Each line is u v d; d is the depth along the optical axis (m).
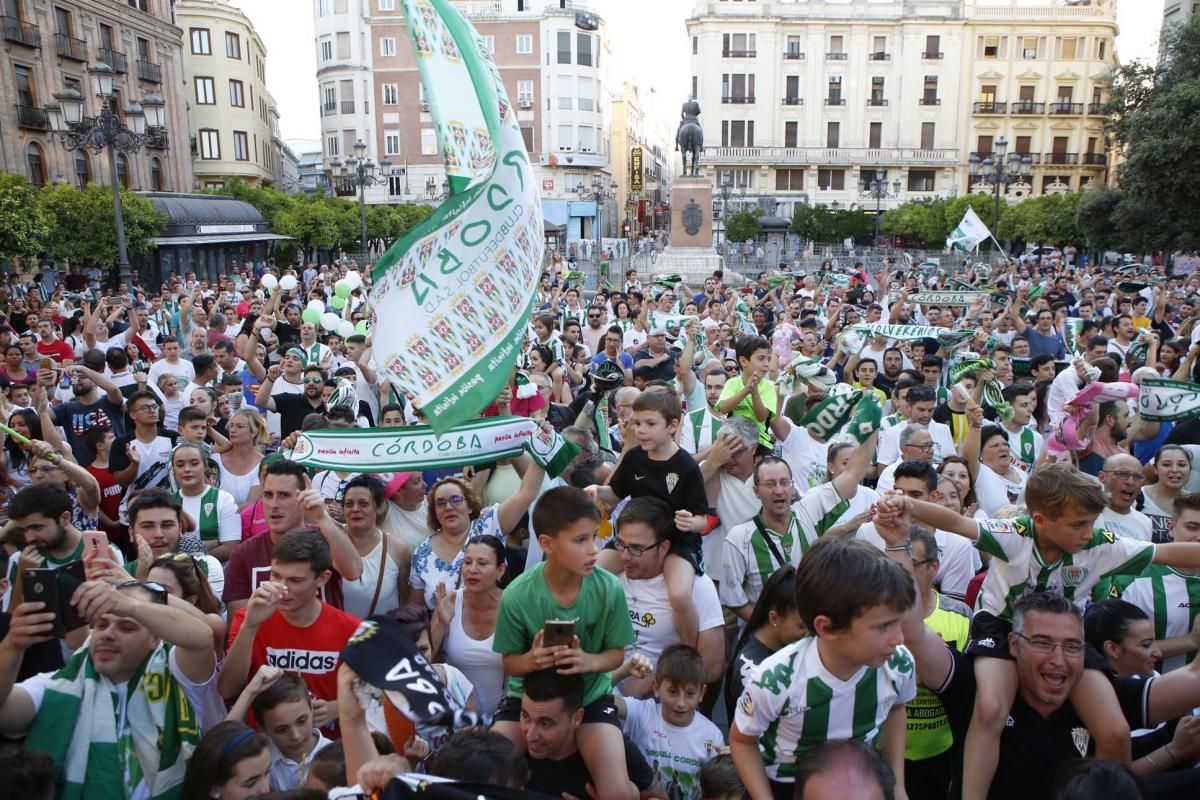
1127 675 3.51
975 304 13.38
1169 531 5.50
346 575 4.52
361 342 9.70
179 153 43.28
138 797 3.20
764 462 4.97
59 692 3.14
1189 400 6.57
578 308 15.52
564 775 3.23
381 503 4.90
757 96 64.62
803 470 6.74
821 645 2.78
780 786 3.02
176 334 14.55
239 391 8.13
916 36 63.72
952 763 3.46
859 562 2.57
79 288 27.17
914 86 64.31
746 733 2.90
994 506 6.08
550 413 7.72
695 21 64.25
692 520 4.23
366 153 66.25
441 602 4.17
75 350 12.44
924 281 24.11
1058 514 3.06
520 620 3.36
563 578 3.35
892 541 3.38
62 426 7.64
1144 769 3.25
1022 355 11.09
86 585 3.02
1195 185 29.62
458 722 2.41
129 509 4.65
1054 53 64.06
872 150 65.00
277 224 40.91
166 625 3.13
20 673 3.57
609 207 78.94
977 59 64.31
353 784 2.56
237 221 37.56
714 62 64.38
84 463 7.12
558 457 4.61
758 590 5.00
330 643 3.77
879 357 10.58
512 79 66.19
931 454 6.05
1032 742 3.12
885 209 63.19
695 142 33.03
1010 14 63.53
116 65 37.47
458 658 4.11
